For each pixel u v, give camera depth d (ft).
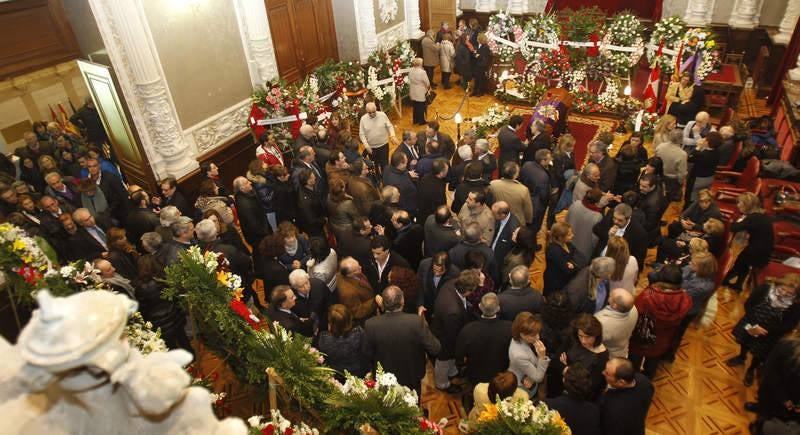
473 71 38.58
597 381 11.64
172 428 2.90
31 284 13.38
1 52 21.03
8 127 31.40
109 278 14.71
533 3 45.96
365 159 23.72
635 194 17.35
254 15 27.45
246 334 11.41
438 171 18.88
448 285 13.84
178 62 24.45
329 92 33.27
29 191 22.61
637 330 14.14
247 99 29.01
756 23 36.40
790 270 17.21
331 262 15.30
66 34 22.72
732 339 17.52
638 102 31.53
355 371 12.80
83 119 28.04
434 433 9.34
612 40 33.47
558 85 34.06
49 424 2.77
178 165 24.89
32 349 2.55
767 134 25.64
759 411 13.42
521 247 15.20
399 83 36.27
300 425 9.55
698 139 23.07
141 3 22.08
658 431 14.66
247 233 19.56
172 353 3.03
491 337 12.57
